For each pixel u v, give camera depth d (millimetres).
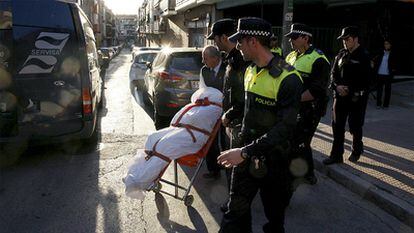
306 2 13328
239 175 2631
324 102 4152
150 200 4188
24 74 5277
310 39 4160
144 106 10250
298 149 4184
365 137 6586
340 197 4402
